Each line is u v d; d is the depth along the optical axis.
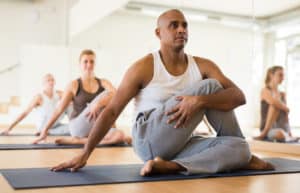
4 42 7.61
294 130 3.14
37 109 4.64
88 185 1.55
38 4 7.71
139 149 1.95
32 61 6.99
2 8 7.61
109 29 5.34
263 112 3.39
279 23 3.34
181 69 1.98
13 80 7.61
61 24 7.62
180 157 1.94
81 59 3.71
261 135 3.40
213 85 1.87
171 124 1.84
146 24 4.67
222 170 1.88
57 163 2.16
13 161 2.23
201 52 4.00
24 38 7.68
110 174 1.80
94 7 5.91
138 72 1.91
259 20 3.51
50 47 7.00
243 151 1.93
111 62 5.23
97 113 3.25
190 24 4.10
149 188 1.51
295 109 3.15
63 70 6.95
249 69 3.55
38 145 3.18
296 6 3.21
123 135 3.41
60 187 1.51
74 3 7.09
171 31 1.92
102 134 1.87
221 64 3.81
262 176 1.87
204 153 1.87
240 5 3.68
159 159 1.81
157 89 1.93
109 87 3.67
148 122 1.87
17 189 1.46
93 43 5.82
